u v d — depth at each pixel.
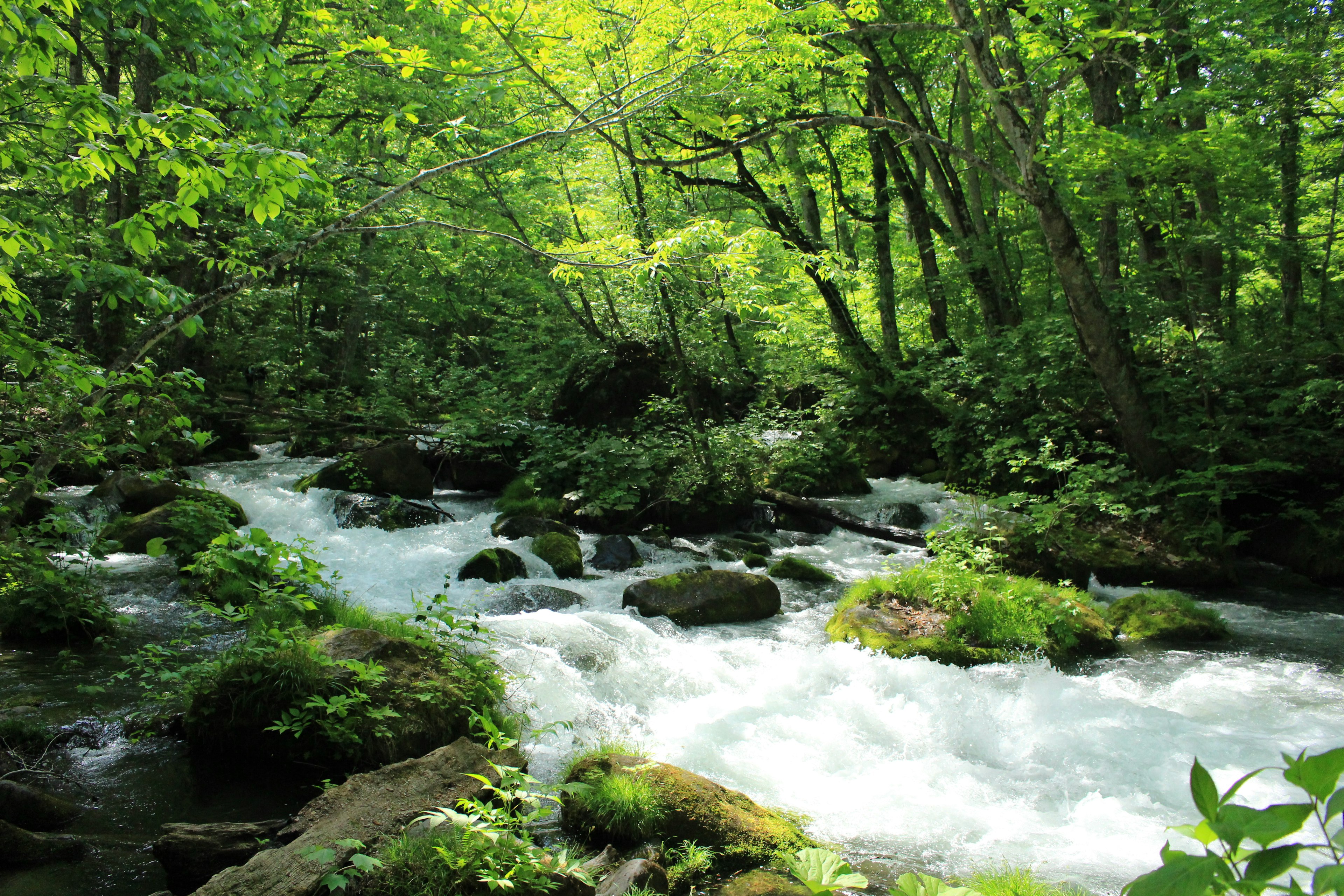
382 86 13.27
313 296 20.53
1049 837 4.43
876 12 9.20
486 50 11.46
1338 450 11.02
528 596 8.57
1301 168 14.60
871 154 19.14
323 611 6.89
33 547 7.11
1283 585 10.15
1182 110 12.16
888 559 10.80
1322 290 14.34
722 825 4.26
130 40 5.16
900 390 16.64
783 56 10.38
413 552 10.29
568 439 13.74
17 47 3.94
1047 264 17.56
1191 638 8.03
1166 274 13.09
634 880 3.63
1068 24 9.32
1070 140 11.36
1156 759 5.30
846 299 21.34
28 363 4.41
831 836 4.42
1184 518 10.82
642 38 8.08
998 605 7.84
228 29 5.54
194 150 4.22
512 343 18.30
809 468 13.95
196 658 6.51
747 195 15.84
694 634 7.91
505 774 3.75
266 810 4.44
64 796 4.47
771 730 5.79
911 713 6.09
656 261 6.58
